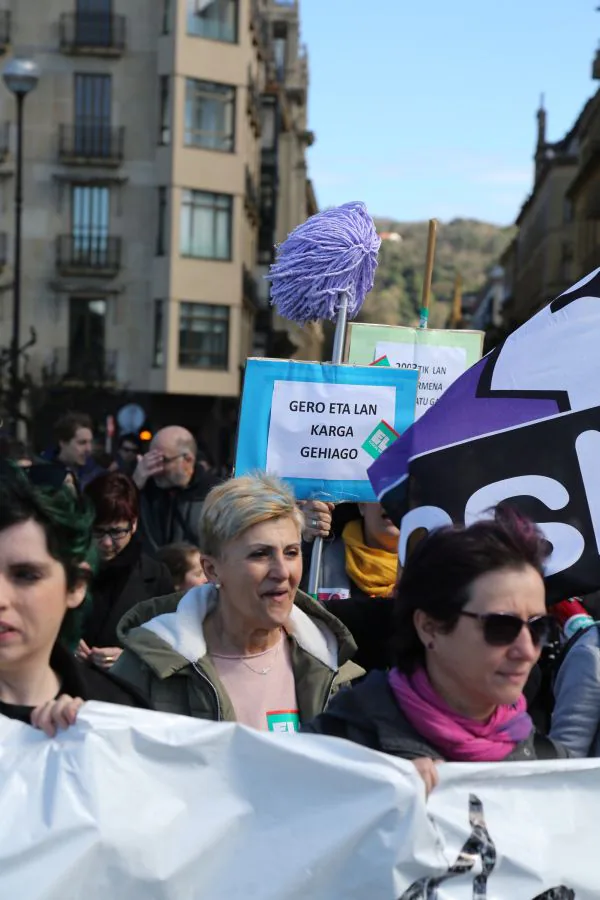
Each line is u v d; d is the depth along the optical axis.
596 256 53.25
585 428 3.96
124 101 41.28
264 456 4.89
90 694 3.09
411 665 2.99
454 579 2.82
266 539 3.63
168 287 41.03
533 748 3.05
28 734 2.80
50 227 41.44
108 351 41.53
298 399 4.91
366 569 5.00
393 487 3.99
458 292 101.62
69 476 4.59
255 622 3.66
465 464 3.93
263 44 50.47
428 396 5.39
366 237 5.01
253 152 47.09
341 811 2.78
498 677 2.83
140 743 2.79
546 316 4.03
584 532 3.89
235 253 42.19
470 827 2.83
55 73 41.22
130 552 5.59
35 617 2.82
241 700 3.71
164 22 41.09
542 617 2.86
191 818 2.79
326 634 3.89
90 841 2.73
